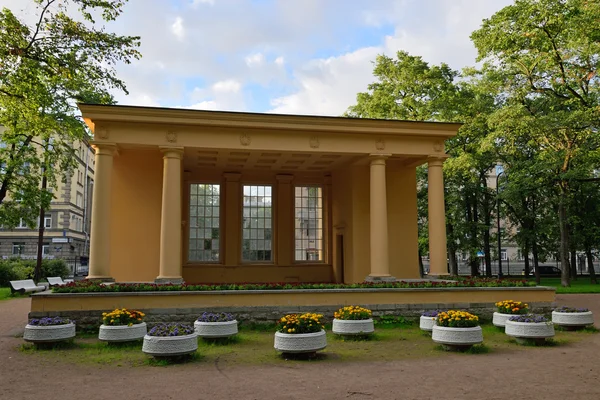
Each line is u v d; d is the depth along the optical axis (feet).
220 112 61.41
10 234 186.29
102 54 63.82
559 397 26.37
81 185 212.02
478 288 57.47
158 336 35.55
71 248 192.34
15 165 95.61
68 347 41.01
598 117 88.02
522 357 37.76
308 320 37.86
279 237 88.58
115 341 41.09
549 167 105.70
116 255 69.41
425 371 32.76
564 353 39.34
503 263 222.28
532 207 138.21
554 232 133.90
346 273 82.48
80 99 86.79
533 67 94.79
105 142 59.41
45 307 48.16
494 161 124.98
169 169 61.11
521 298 58.39
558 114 94.73
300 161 78.13
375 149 67.72
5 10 57.21
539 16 85.15
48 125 70.85
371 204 68.03
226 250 85.92
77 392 27.35
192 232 85.97
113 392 27.35
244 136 63.62
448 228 128.98
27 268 116.88
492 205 134.82
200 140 62.13
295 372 32.37
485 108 112.37
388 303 55.31
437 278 68.49
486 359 36.96
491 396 26.55
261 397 26.27
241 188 88.38
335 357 37.55
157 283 57.88
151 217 70.95
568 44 79.20
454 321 40.68
